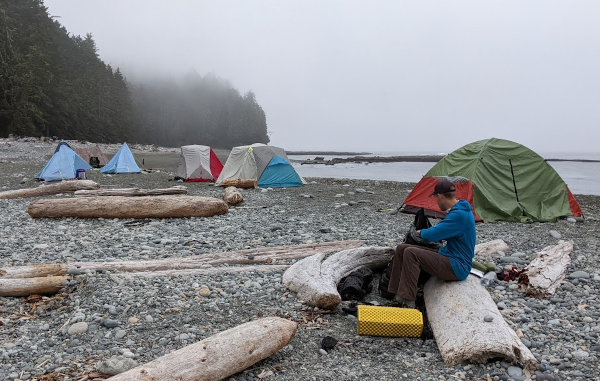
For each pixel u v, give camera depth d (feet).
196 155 77.20
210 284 21.57
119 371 13.33
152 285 20.98
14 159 125.29
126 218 38.96
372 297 21.08
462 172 42.32
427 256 18.39
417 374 14.23
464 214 18.02
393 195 61.31
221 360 13.19
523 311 19.03
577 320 18.25
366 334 17.04
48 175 72.69
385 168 188.14
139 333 16.49
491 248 28.63
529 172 42.57
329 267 21.70
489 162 42.01
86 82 294.66
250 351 13.96
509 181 42.06
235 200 48.29
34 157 135.64
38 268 21.81
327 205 49.52
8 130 215.51
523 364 14.44
